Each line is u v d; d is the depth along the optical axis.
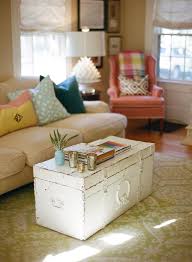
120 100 5.57
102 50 5.41
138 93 5.90
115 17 6.33
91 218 3.05
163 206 3.55
